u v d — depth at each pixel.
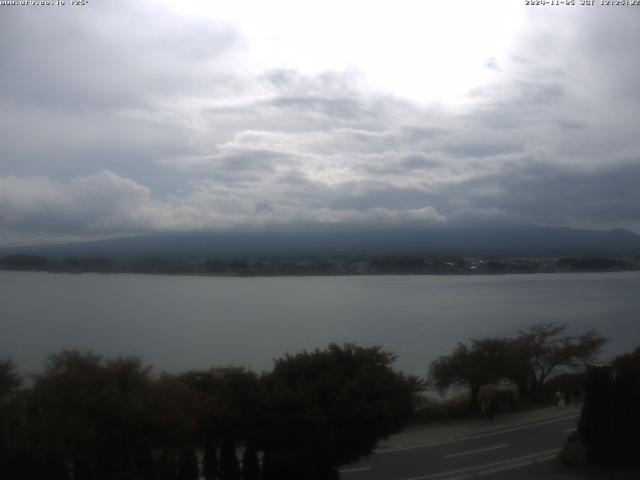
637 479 27.16
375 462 29.12
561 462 28.98
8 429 21.08
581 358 45.44
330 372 25.62
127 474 20.50
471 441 32.75
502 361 39.47
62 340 83.19
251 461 24.17
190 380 25.83
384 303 158.12
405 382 26.58
